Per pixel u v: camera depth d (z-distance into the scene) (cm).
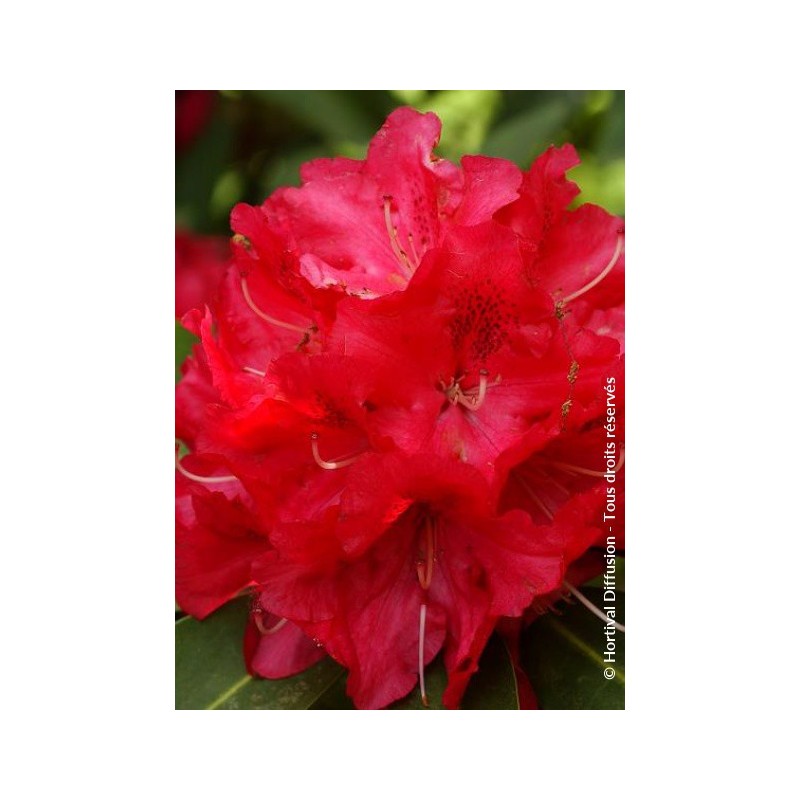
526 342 55
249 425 55
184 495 59
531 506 56
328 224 57
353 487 52
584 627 58
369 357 54
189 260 72
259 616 58
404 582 56
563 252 58
